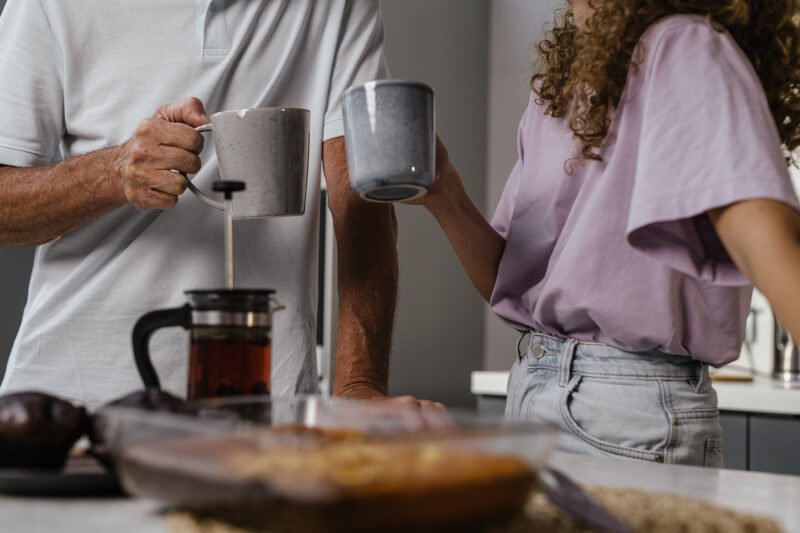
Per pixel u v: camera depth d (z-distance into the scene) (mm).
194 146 1066
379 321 1296
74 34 1330
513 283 1273
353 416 667
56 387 1304
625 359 1126
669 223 896
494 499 510
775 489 772
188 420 567
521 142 1375
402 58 3449
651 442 1102
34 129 1312
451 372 3643
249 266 1345
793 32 1039
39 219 1230
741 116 828
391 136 883
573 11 1151
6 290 2344
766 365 2783
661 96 876
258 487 483
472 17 3801
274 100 1386
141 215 1323
